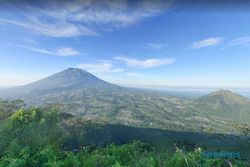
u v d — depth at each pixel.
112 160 7.10
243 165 7.04
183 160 6.42
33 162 6.00
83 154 7.90
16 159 5.76
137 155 8.40
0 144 8.15
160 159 7.37
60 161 6.25
